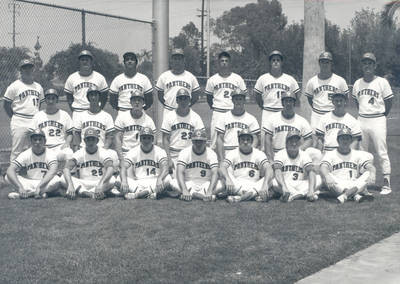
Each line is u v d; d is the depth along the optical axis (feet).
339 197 23.47
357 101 27.25
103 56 34.19
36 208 22.04
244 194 23.84
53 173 24.54
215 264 15.19
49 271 14.55
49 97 26.35
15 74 30.94
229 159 24.64
